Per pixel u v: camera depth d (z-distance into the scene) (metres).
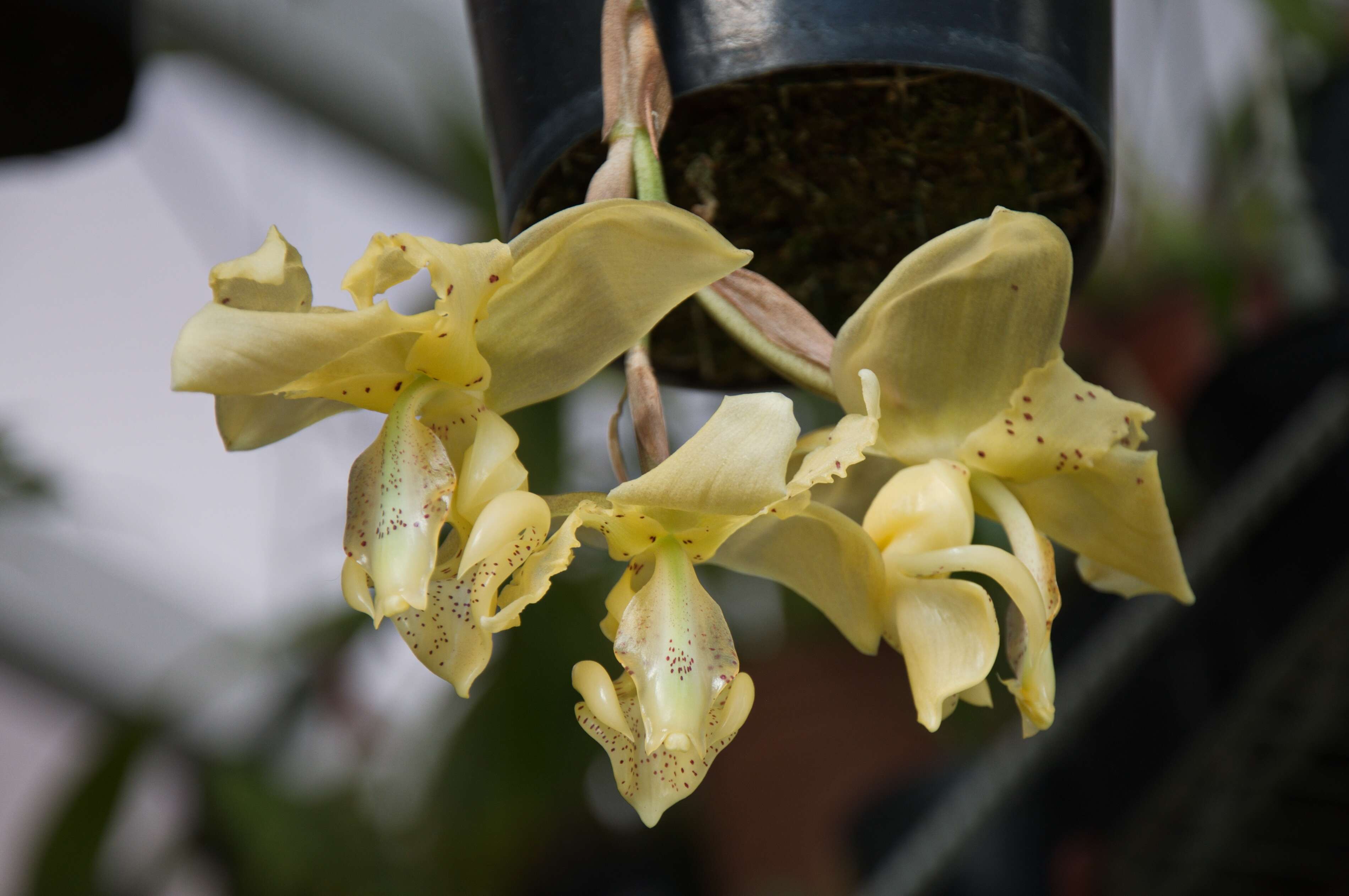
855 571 0.86
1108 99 0.91
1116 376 2.12
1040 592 0.84
